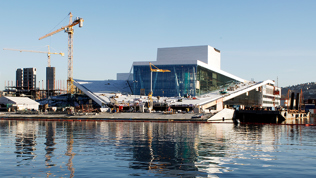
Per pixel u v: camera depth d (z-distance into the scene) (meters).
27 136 65.31
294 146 53.59
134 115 128.75
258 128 94.88
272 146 53.34
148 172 33.81
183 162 38.84
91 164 37.28
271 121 135.75
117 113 135.75
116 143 54.81
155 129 82.88
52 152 45.22
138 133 71.94
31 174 32.84
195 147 50.81
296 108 194.88
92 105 182.88
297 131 84.50
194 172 34.06
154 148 49.28
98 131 76.62
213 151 47.06
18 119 132.25
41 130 79.31
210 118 118.31
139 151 46.28
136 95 192.88
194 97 180.38
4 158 40.69
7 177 31.73
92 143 54.62
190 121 115.12
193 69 196.25
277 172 34.22
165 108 156.50
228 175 32.94
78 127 89.12
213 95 191.88
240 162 39.19
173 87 199.12
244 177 32.22
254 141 59.69
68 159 40.09
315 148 51.34
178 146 51.62
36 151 46.03
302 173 33.84
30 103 185.75
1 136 65.31
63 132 73.94
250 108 161.12
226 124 110.81
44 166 36.25
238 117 141.12
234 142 57.69
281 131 84.25
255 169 35.53
